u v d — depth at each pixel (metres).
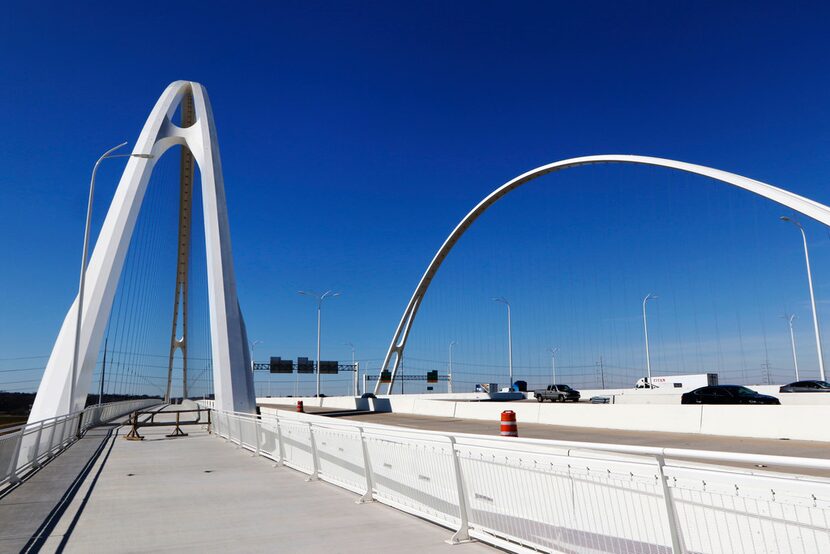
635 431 21.27
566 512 5.36
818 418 16.67
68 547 6.43
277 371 81.81
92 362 27.66
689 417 19.94
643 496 4.67
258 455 16.02
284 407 61.12
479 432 21.56
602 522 5.00
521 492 5.89
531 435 19.81
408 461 7.96
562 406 25.33
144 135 35.25
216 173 36.22
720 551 4.12
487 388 75.38
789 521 3.72
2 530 7.23
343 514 7.98
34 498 9.52
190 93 42.03
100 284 28.83
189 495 9.66
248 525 7.38
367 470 9.17
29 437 12.88
